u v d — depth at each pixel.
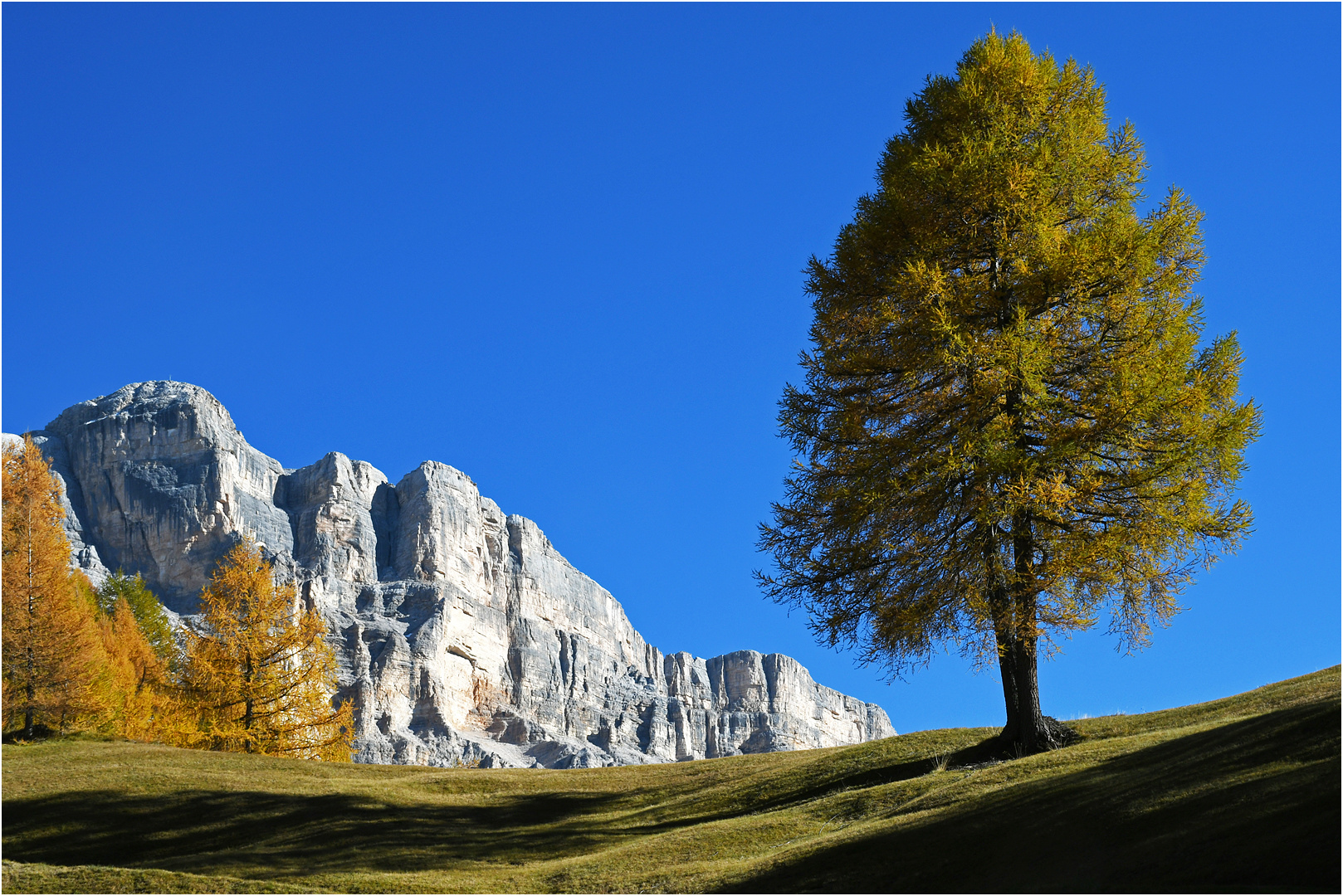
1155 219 21.52
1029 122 22.78
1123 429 19.89
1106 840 12.34
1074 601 20.09
